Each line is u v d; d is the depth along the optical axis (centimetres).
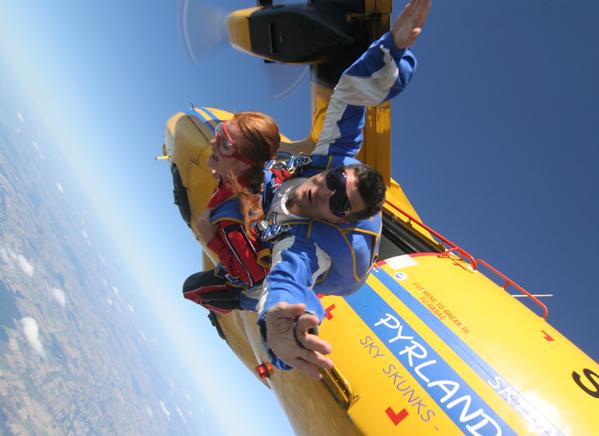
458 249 370
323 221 139
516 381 258
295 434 382
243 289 190
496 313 307
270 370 273
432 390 255
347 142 164
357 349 285
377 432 249
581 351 301
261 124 157
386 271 338
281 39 384
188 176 456
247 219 155
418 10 143
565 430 235
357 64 156
